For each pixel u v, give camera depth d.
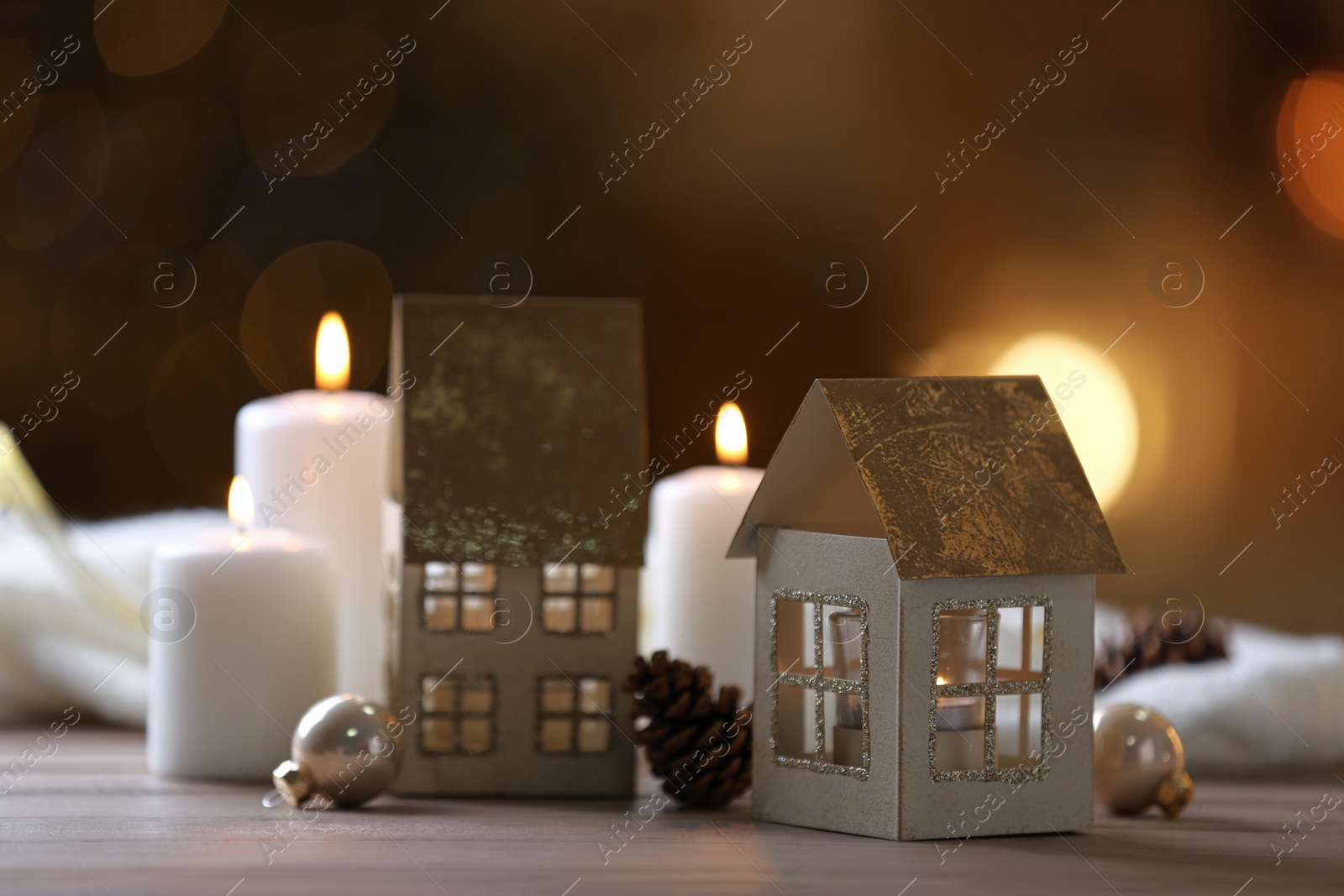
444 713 1.17
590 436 1.17
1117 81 2.60
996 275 2.56
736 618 1.24
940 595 1.09
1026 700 1.13
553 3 2.40
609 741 1.17
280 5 2.33
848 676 1.12
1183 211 2.62
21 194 2.27
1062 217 2.57
